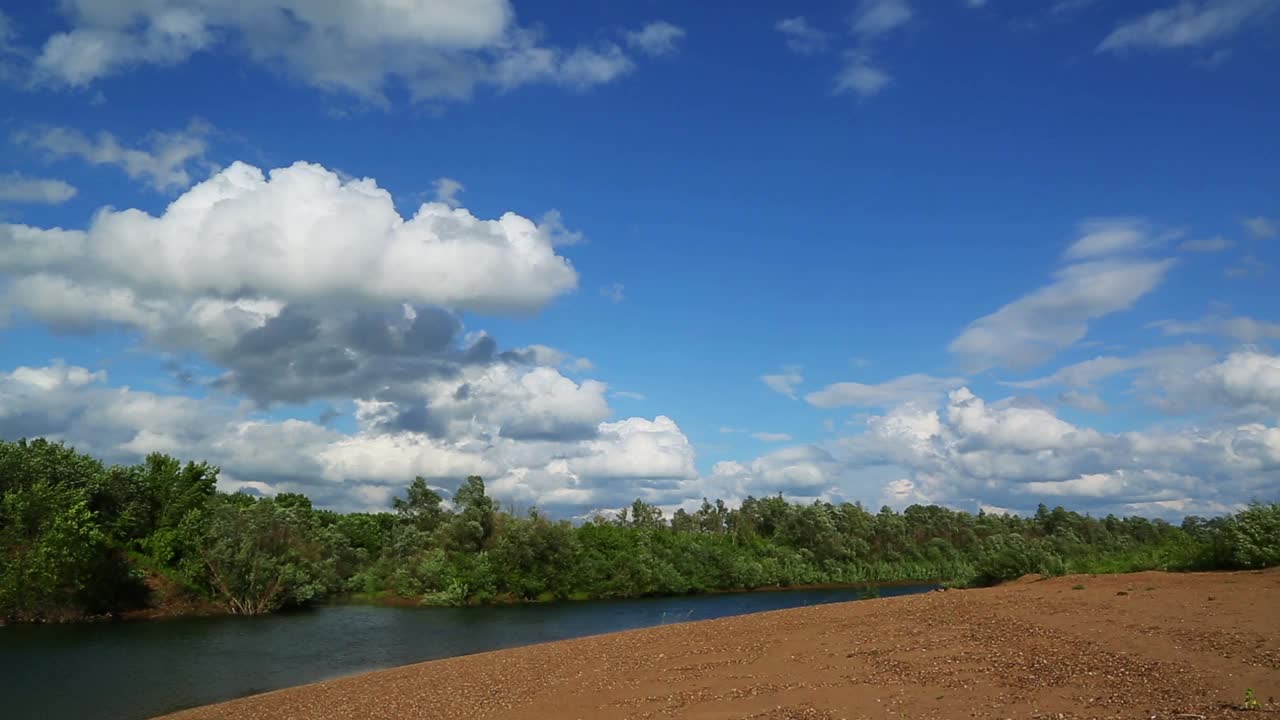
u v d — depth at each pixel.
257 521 70.50
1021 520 132.88
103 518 65.62
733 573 99.25
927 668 17.95
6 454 58.66
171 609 63.88
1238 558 35.06
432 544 89.69
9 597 53.31
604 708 18.44
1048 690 14.73
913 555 116.56
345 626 60.44
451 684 25.58
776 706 16.25
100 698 32.59
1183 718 11.92
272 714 24.06
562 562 87.31
